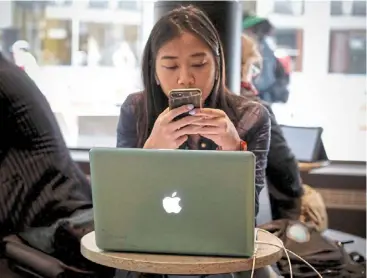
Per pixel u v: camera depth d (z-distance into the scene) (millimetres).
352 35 4227
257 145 2824
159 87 2816
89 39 4340
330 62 4238
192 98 2506
